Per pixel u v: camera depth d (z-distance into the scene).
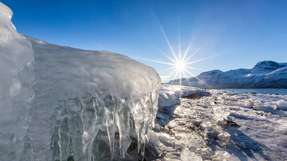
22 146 1.74
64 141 2.21
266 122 6.42
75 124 2.33
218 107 8.76
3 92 1.68
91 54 3.41
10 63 1.84
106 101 2.70
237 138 4.86
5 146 1.62
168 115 6.49
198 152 3.89
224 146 4.32
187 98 11.32
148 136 3.86
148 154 3.54
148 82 3.58
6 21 2.25
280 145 4.50
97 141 2.70
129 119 3.14
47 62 2.62
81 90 2.45
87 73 2.72
